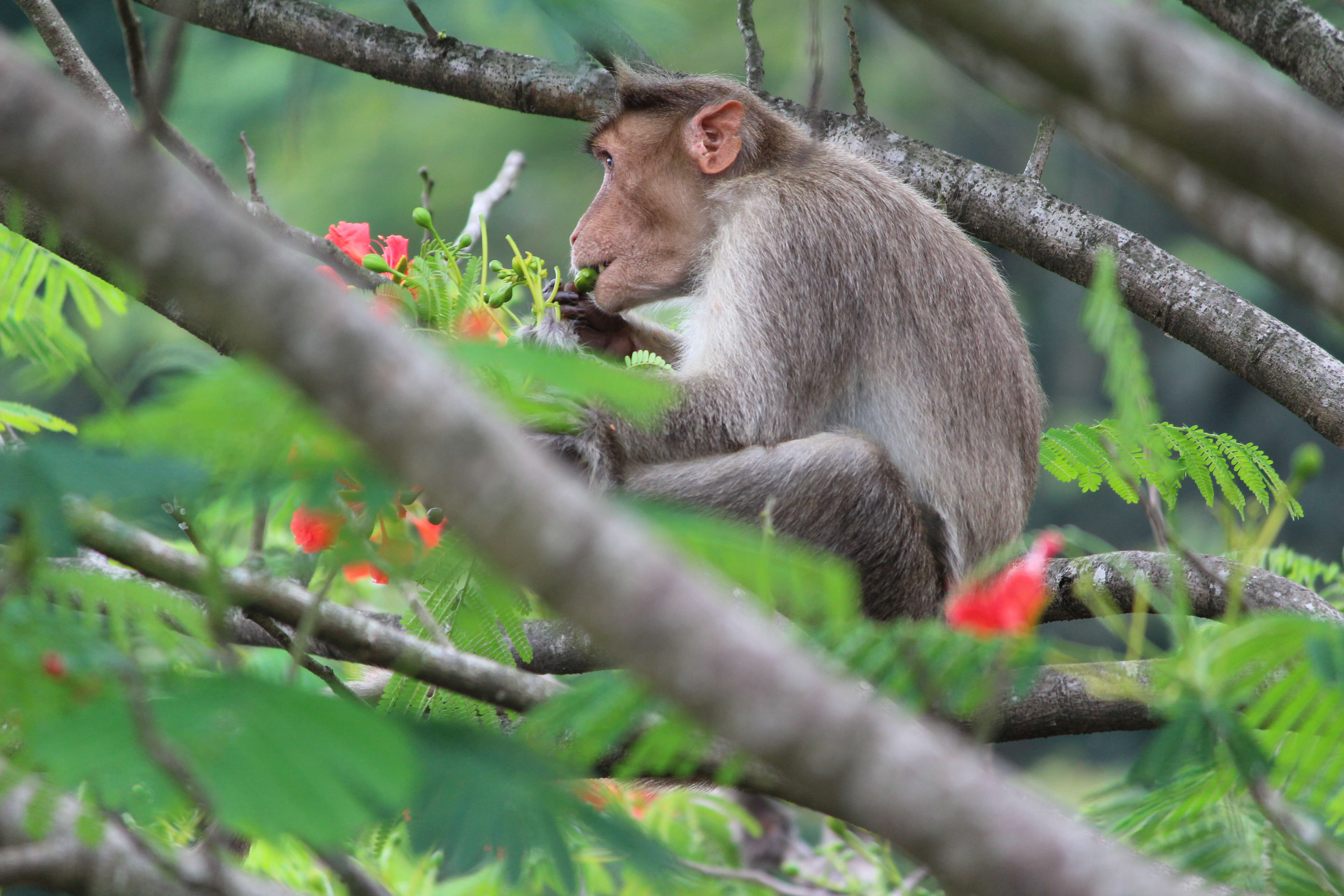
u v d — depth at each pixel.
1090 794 4.57
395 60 11.02
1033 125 38.94
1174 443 7.52
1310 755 3.83
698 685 2.15
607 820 3.42
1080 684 7.53
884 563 8.77
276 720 2.62
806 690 2.17
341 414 2.12
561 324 8.15
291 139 11.74
